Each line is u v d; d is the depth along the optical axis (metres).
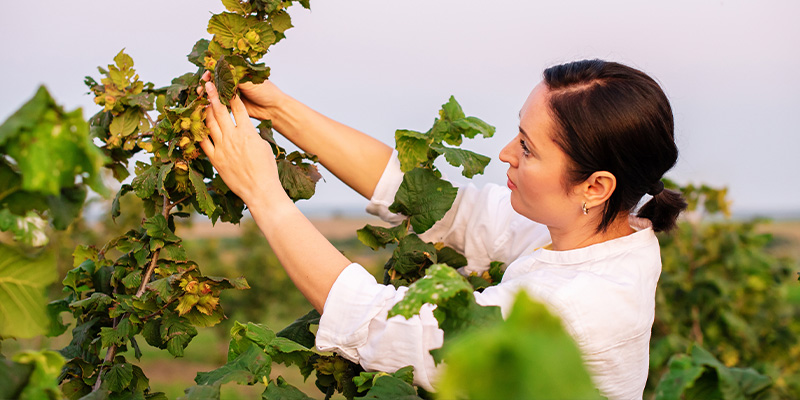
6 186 0.49
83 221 4.96
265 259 7.29
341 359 1.13
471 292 0.55
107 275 1.10
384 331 0.95
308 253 1.02
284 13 1.13
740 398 0.59
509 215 1.38
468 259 1.40
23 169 0.41
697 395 0.62
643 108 0.99
